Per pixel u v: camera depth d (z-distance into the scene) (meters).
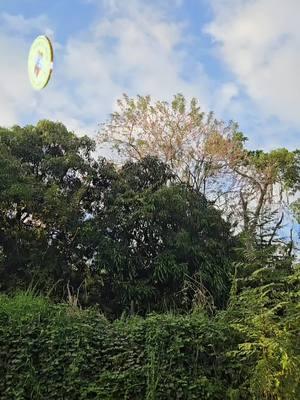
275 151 22.36
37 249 14.43
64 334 8.65
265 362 7.99
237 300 9.16
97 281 14.02
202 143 20.05
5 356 8.39
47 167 15.42
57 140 16.05
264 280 9.59
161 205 14.77
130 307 13.30
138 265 14.45
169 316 9.12
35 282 13.47
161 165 16.45
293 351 7.95
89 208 15.49
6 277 14.01
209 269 13.75
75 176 15.77
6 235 14.70
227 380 8.62
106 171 15.91
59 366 8.42
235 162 20.22
